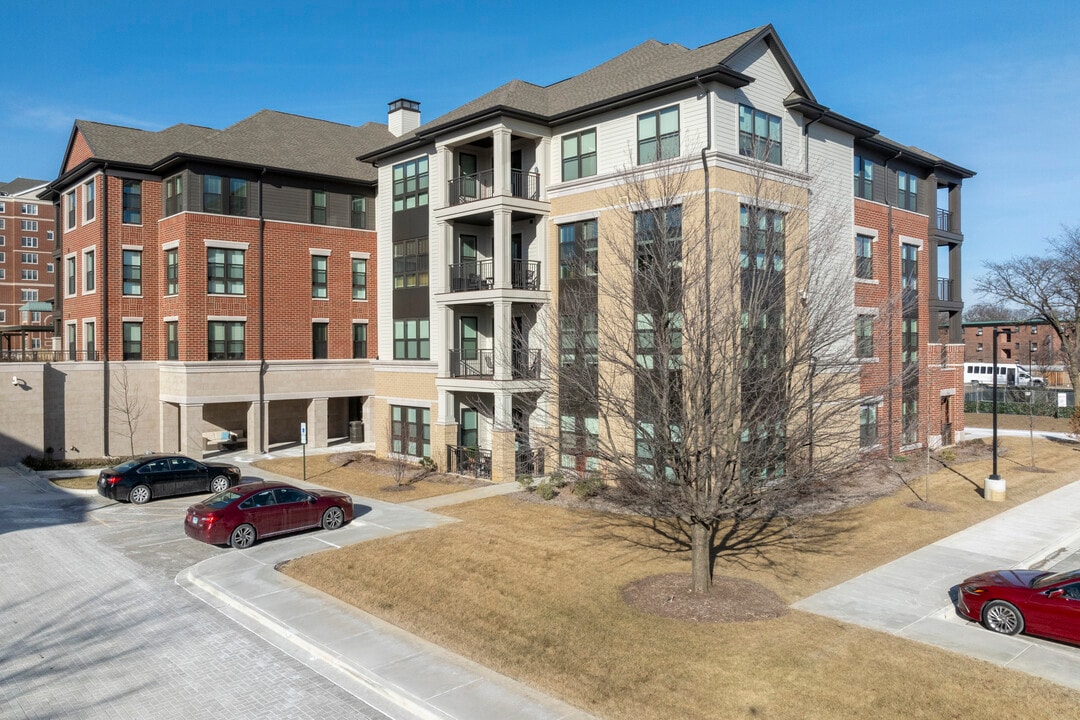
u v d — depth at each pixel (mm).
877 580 14711
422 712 9508
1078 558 17016
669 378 12977
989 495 22438
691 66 21672
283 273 33719
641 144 22859
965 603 12469
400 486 25047
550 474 22734
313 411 34594
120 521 20703
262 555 16875
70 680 10680
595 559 16031
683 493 12406
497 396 24812
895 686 9852
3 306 86000
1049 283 51750
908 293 25047
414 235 28906
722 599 13258
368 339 36656
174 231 31797
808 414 13023
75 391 31375
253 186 32906
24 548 17844
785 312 13305
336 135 38312
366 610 13242
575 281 23406
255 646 11891
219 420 35906
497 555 16422
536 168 25672
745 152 19953
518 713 9359
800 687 9828
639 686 9977
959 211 36156
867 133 26859
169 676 10797
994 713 9141
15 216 86938
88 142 32531
